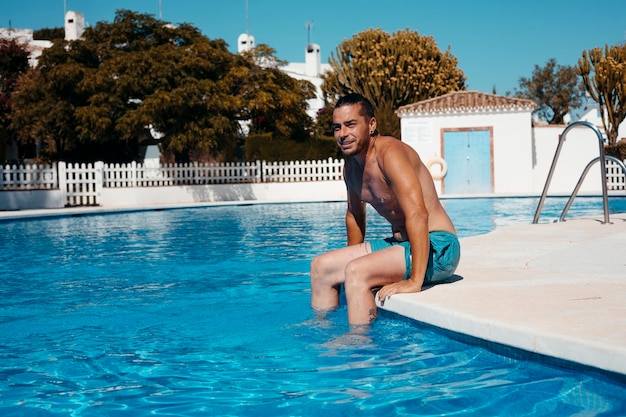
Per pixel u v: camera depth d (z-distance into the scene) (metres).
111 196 22.41
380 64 31.45
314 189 25.59
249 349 3.65
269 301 5.21
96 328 4.32
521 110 24.80
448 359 3.33
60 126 24.73
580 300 3.69
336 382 2.98
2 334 4.18
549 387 2.81
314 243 9.80
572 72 51.06
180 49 24.75
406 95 31.73
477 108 24.98
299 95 27.80
